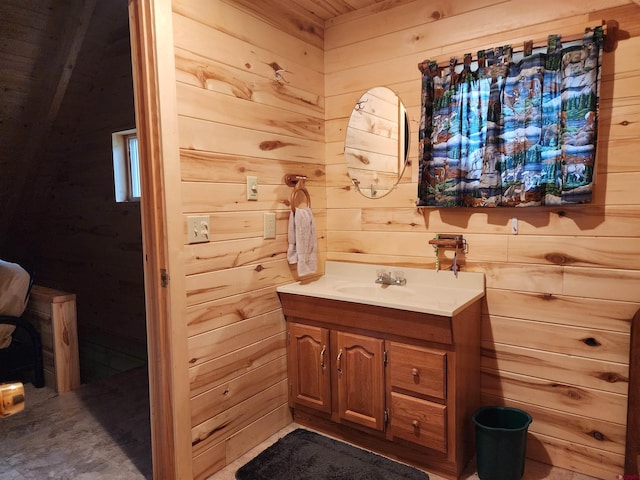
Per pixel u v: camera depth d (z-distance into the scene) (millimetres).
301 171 2438
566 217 1935
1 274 2885
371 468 2012
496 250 2113
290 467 2020
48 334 2871
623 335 1854
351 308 2074
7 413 918
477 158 2084
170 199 1738
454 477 1932
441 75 2156
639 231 1798
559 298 1978
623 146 1804
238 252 2062
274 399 2322
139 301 3613
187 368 1842
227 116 1973
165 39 1693
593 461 1950
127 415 2521
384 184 2426
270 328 2277
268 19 2180
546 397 2039
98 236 3891
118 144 3621
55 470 2012
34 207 4254
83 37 3129
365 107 2461
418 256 2346
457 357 1862
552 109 1884
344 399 2174
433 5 2205
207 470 1962
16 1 2688
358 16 2439
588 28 1780
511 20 2008
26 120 3461
